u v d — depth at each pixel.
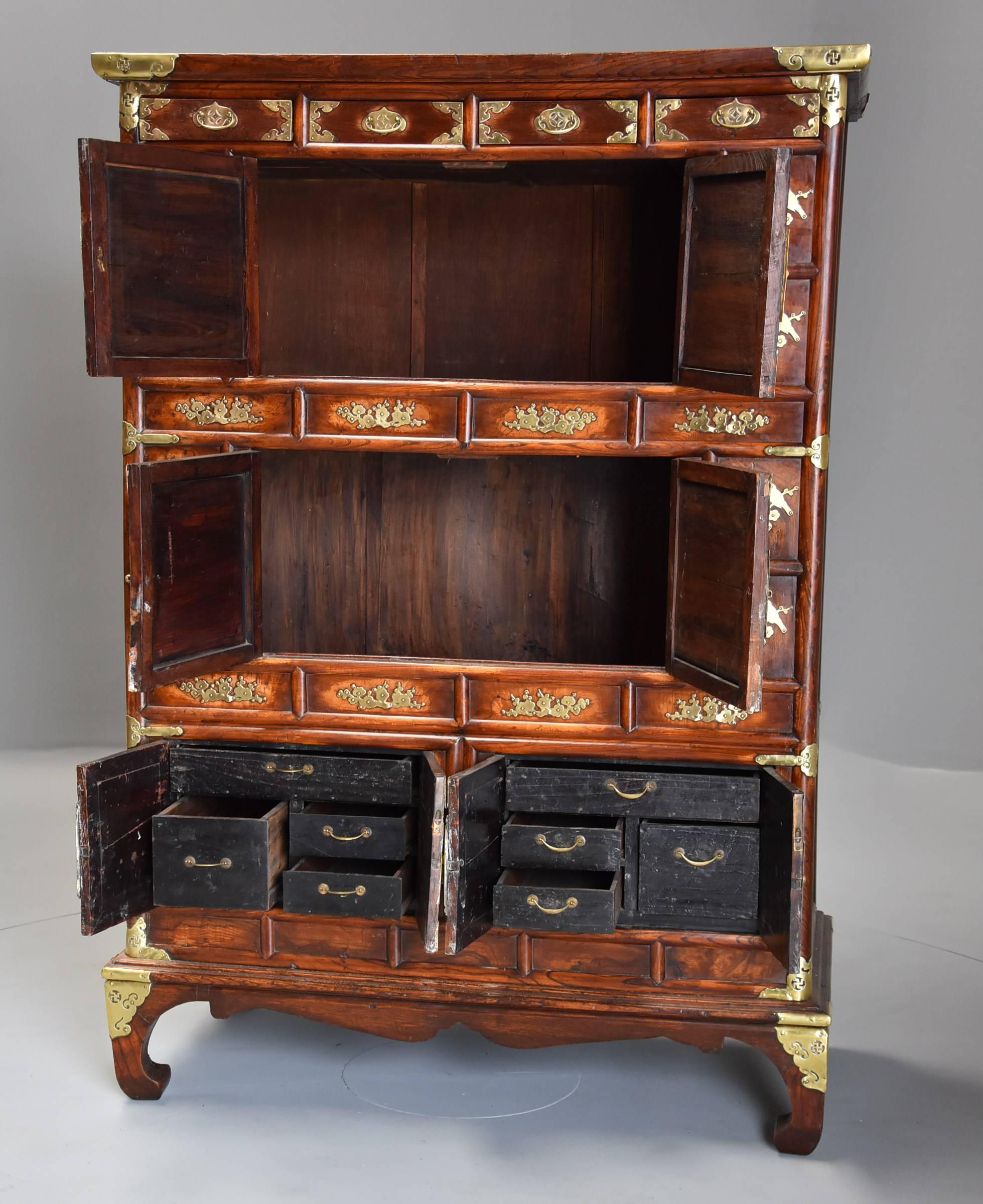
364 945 2.80
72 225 5.01
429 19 5.01
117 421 5.12
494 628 3.47
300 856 2.81
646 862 2.72
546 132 2.61
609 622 3.41
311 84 2.65
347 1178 2.58
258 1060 3.08
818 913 3.27
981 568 4.84
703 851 2.70
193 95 2.69
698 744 2.70
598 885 2.96
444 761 2.78
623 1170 2.63
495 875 2.77
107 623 5.20
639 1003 2.71
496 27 4.99
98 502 5.14
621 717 2.72
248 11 5.01
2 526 5.10
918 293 4.85
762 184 2.30
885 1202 2.53
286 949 2.83
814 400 2.55
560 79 2.58
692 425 2.63
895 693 5.00
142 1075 2.86
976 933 3.72
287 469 3.45
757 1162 2.66
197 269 2.63
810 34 4.88
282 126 2.68
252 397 2.76
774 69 2.49
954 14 4.67
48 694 5.20
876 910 3.85
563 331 3.37
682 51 2.51
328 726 2.81
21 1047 3.11
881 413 4.96
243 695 2.84
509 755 2.76
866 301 4.94
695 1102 2.91
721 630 2.48
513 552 3.43
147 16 4.97
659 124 2.56
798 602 2.62
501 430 2.69
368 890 2.71
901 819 4.49
